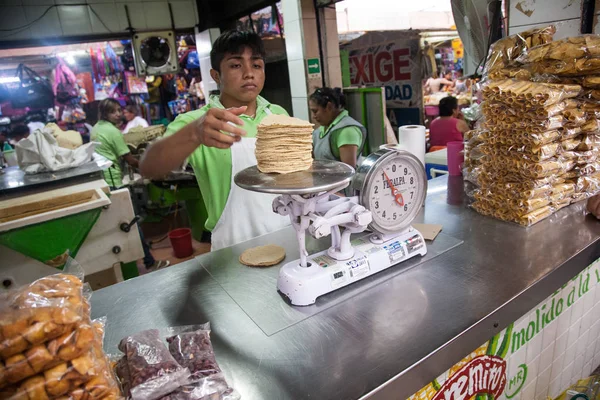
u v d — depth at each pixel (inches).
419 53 212.5
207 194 79.1
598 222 64.6
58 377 28.1
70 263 42.1
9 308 29.1
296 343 41.1
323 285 47.6
